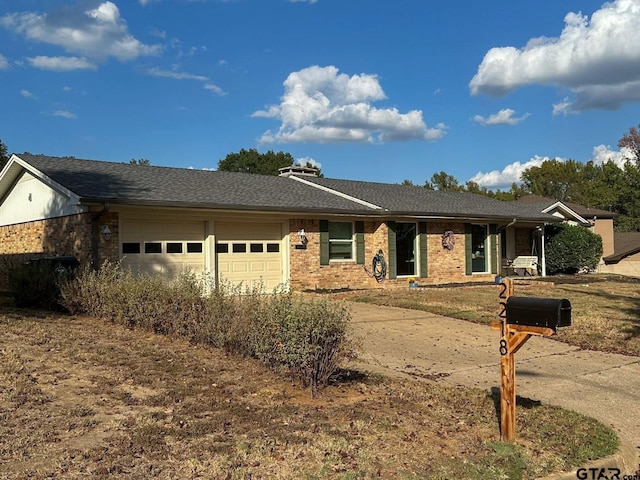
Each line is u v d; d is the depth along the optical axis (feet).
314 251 57.21
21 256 54.24
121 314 32.27
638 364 28.53
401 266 63.93
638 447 17.85
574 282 68.95
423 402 20.77
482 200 84.23
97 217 43.37
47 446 14.64
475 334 34.81
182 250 48.55
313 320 20.92
